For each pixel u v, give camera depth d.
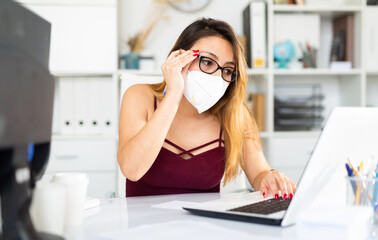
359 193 0.82
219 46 1.35
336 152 0.82
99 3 2.73
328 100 3.19
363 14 2.89
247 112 1.62
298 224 0.73
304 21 2.92
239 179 1.64
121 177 1.61
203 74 1.33
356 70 2.90
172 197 1.25
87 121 2.73
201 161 1.48
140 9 3.01
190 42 1.39
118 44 3.00
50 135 0.77
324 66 3.16
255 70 2.82
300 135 2.83
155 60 3.02
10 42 0.63
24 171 0.66
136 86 1.55
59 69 2.72
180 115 1.52
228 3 3.07
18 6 0.65
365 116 0.85
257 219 0.85
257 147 1.58
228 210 0.92
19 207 0.65
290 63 2.93
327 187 0.85
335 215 0.70
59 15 2.71
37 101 0.71
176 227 0.82
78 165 2.66
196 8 3.04
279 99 2.92
